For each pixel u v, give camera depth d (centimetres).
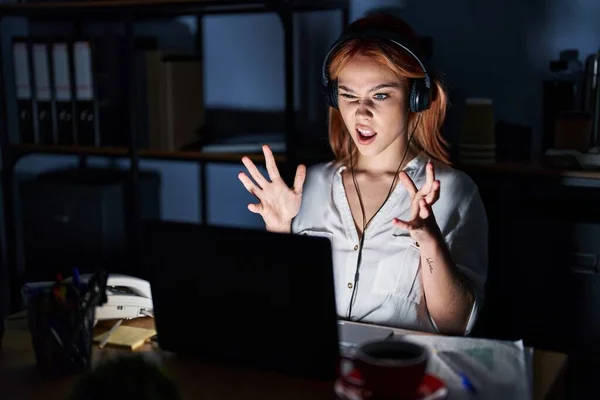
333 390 113
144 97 257
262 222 286
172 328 125
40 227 271
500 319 215
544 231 206
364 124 166
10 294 282
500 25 239
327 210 179
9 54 297
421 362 98
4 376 120
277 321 115
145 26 291
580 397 206
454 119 248
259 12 268
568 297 205
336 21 259
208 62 283
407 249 166
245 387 114
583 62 229
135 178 260
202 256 118
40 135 274
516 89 240
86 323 121
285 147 246
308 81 267
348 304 170
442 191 171
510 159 228
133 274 268
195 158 252
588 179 201
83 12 272
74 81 264
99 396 93
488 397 106
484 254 170
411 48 159
